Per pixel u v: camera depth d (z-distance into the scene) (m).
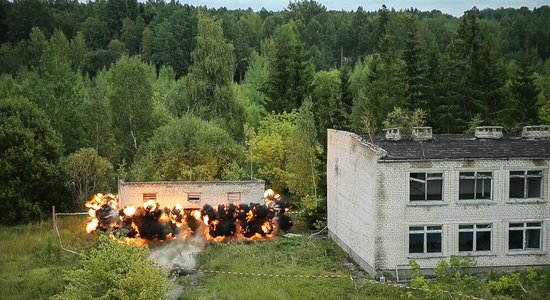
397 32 133.50
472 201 37.38
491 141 40.75
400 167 36.72
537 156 37.47
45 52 78.69
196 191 47.91
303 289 34.72
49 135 59.47
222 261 40.03
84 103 72.00
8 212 55.28
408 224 36.94
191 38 126.81
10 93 79.88
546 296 33.62
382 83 69.81
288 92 84.06
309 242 45.34
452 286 34.44
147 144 63.44
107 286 26.95
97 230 45.50
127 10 153.00
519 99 71.25
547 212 37.94
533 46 136.75
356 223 40.66
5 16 135.12
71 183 58.25
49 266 40.09
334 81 95.81
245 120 76.25
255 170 62.88
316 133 57.06
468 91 70.44
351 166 41.66
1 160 55.56
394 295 33.94
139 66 72.12
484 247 37.84
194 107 72.69
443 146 39.22
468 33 74.38
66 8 166.88
